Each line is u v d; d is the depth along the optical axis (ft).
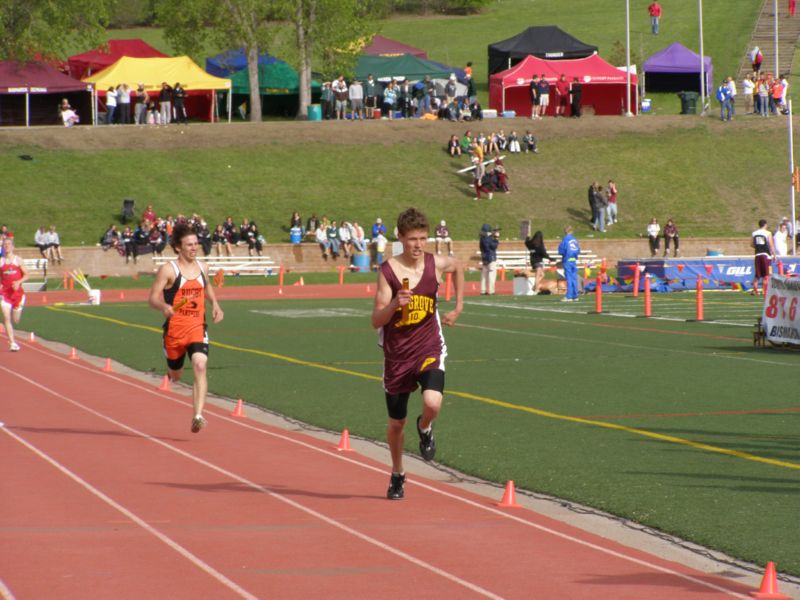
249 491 50.67
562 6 565.12
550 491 51.55
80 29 348.18
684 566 38.96
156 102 363.56
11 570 37.24
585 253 285.64
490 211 302.45
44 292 231.71
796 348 111.55
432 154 326.65
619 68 369.91
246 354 114.11
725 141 339.57
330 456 60.29
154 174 301.43
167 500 48.49
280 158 317.01
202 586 35.45
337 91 349.20
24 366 105.81
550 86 363.97
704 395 82.43
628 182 319.47
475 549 40.55
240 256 270.67
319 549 40.27
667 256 286.05
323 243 275.39
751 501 48.93
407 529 43.55
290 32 356.59
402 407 48.19
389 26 544.21
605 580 36.65
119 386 91.35
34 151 302.86
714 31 489.26
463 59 481.87
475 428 69.00
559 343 120.88
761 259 198.49
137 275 260.21
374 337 131.75
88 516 45.27
